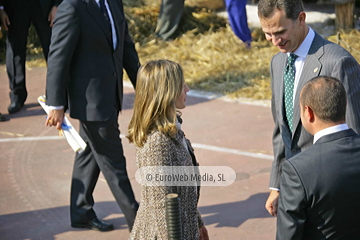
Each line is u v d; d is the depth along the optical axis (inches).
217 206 721.6
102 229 671.8
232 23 1403.8
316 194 336.8
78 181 666.8
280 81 475.8
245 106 1099.9
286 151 473.4
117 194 624.4
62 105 584.4
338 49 436.8
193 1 1704.0
